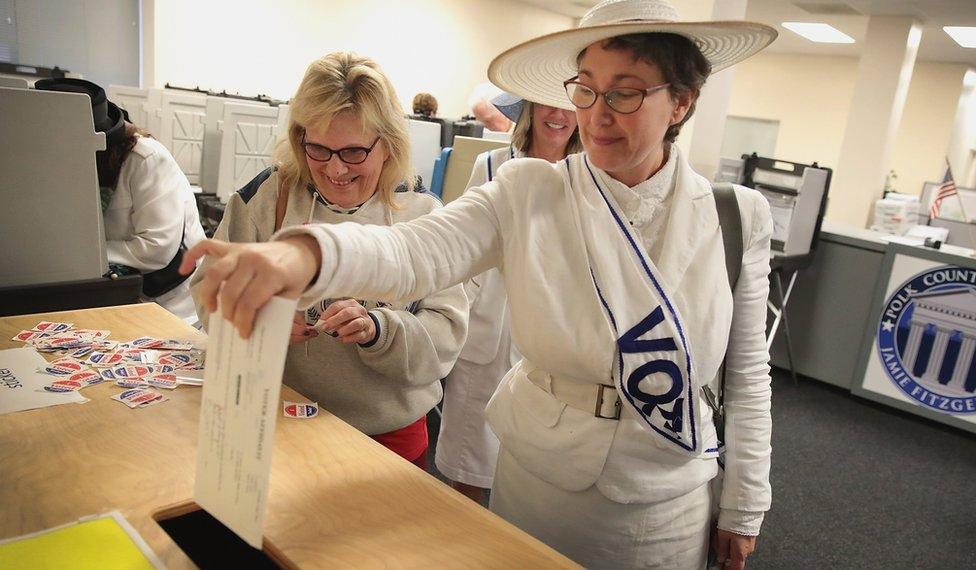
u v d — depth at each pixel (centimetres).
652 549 101
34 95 142
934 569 232
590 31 82
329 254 71
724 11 425
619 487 96
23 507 77
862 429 354
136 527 75
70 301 150
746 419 110
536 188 97
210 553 83
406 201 133
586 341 91
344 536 79
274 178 129
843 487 286
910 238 445
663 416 92
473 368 180
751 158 403
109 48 604
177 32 621
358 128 117
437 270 89
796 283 418
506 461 110
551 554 79
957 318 352
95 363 115
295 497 85
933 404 362
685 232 95
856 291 396
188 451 92
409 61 847
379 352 117
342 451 98
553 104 122
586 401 96
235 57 670
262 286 62
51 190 148
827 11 712
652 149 90
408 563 75
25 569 67
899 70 680
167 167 216
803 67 1061
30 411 98
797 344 421
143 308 146
